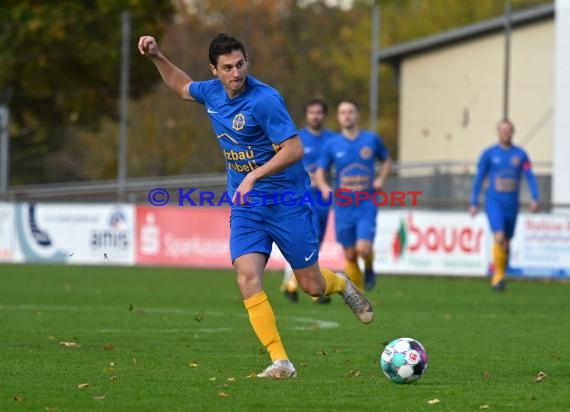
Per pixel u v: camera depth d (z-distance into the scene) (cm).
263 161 2641
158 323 4088
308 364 2942
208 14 11625
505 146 6128
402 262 7156
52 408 2181
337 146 4969
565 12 7525
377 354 3181
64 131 8525
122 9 9081
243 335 3666
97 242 7806
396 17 14750
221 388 2444
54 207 7888
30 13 8788
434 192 8125
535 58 9188
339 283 2812
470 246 7100
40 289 5928
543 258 7050
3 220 7988
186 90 2736
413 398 2342
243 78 2550
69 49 8581
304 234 2666
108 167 9219
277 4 11781
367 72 12188
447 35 9525
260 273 2653
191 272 7662
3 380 2564
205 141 9469
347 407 2217
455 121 9350
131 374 2683
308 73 9831
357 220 4975
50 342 3406
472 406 2248
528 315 4591
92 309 4700
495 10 14688
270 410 2175
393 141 11881
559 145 7525
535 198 6150
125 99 8212
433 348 3372
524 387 2533
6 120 8312
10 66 8694
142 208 7725
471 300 5450
